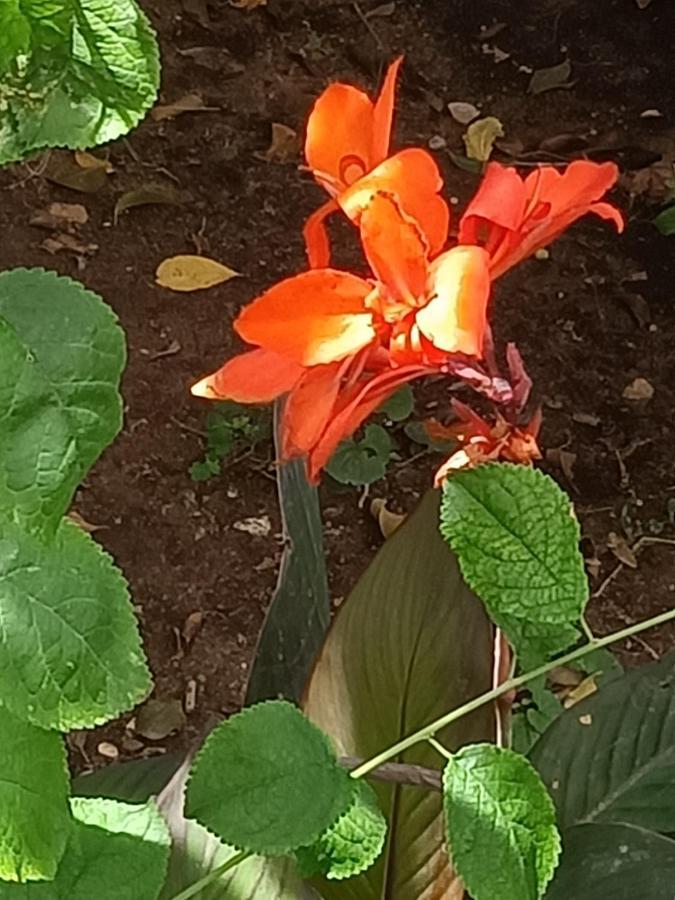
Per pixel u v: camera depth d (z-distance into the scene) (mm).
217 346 1655
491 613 477
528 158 1937
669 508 1553
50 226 1743
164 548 1479
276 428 686
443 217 458
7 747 307
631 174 1903
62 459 279
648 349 1704
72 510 1490
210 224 1791
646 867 684
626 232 1823
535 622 465
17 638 288
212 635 1414
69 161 1808
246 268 1746
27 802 309
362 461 1523
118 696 297
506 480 451
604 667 1132
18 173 1786
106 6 282
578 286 1757
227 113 1940
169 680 1374
